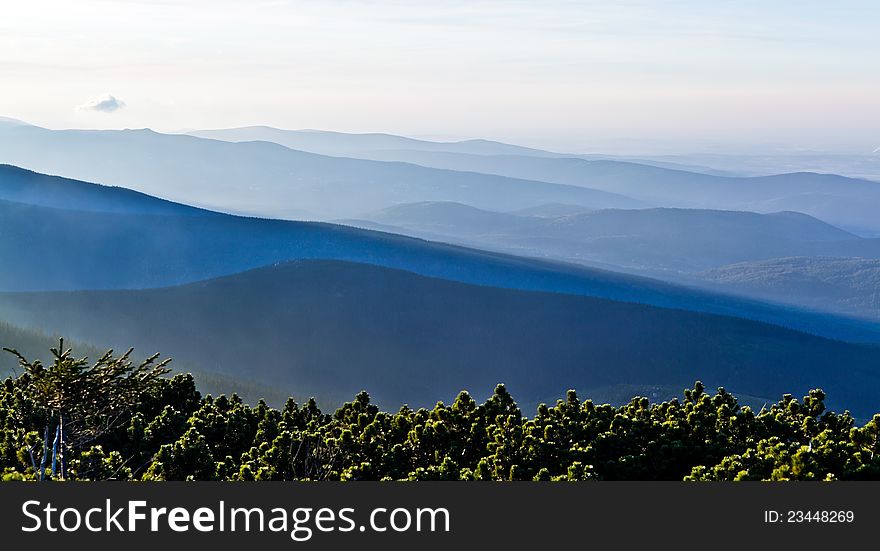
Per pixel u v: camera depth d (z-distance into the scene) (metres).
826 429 37.72
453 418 42.00
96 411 32.53
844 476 31.77
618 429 40.34
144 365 33.22
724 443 38.84
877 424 34.78
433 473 33.84
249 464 38.41
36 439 37.47
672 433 39.16
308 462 39.03
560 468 36.75
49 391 30.22
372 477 37.47
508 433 38.81
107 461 37.28
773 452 32.84
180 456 37.12
